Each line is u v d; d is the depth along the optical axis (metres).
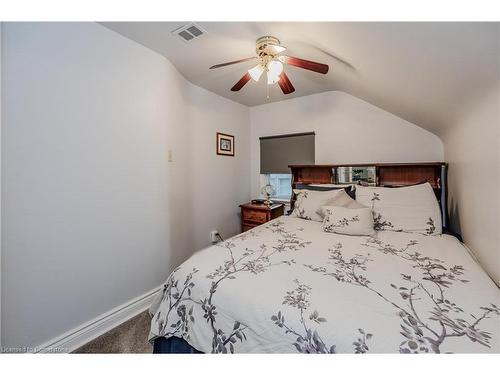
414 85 1.52
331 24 1.22
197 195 2.76
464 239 1.70
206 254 1.40
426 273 1.12
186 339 1.10
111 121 1.68
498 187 1.13
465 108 1.39
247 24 1.50
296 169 3.04
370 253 1.39
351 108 2.85
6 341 1.22
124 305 1.79
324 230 1.88
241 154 3.50
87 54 1.53
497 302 0.88
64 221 1.44
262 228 2.00
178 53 2.00
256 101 3.38
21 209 1.26
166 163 2.13
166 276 2.16
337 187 2.39
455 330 0.73
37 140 1.31
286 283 1.04
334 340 0.75
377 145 2.71
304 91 2.97
